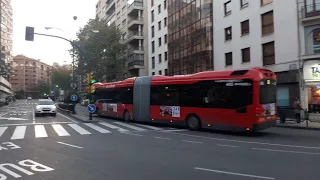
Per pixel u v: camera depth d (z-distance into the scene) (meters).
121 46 46.91
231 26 27.00
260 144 10.16
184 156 7.98
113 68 46.06
